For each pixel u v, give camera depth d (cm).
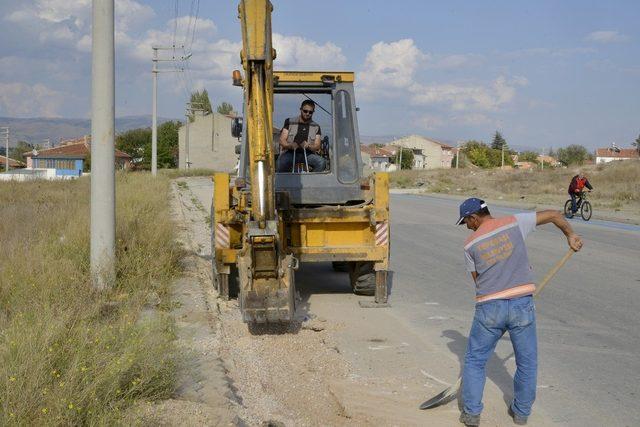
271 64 751
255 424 503
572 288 1054
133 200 1814
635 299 973
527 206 3122
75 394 443
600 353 709
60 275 800
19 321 563
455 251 1466
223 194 892
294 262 769
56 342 516
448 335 773
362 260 900
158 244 1088
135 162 9781
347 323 816
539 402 571
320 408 553
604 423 528
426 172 6931
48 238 1090
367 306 908
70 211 1500
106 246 860
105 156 855
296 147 961
